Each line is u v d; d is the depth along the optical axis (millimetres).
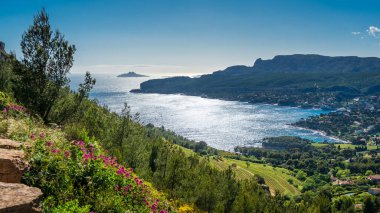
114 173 15164
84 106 36500
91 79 27531
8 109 20484
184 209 31094
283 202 131000
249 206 70250
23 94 23953
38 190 9406
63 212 10023
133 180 16422
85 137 20500
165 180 44531
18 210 8125
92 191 12672
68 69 25484
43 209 9219
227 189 70125
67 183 11992
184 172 50844
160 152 54812
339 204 149875
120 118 43031
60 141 15477
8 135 14820
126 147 36844
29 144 13266
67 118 26484
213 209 53469
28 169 11227
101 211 12141
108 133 36406
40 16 24391
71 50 25359
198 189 50281
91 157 14797
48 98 24625
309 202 141250
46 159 12023
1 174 10312
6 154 11227
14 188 9086
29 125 17953
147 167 37906
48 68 24703
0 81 31469
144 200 15242
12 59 24125
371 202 137750
